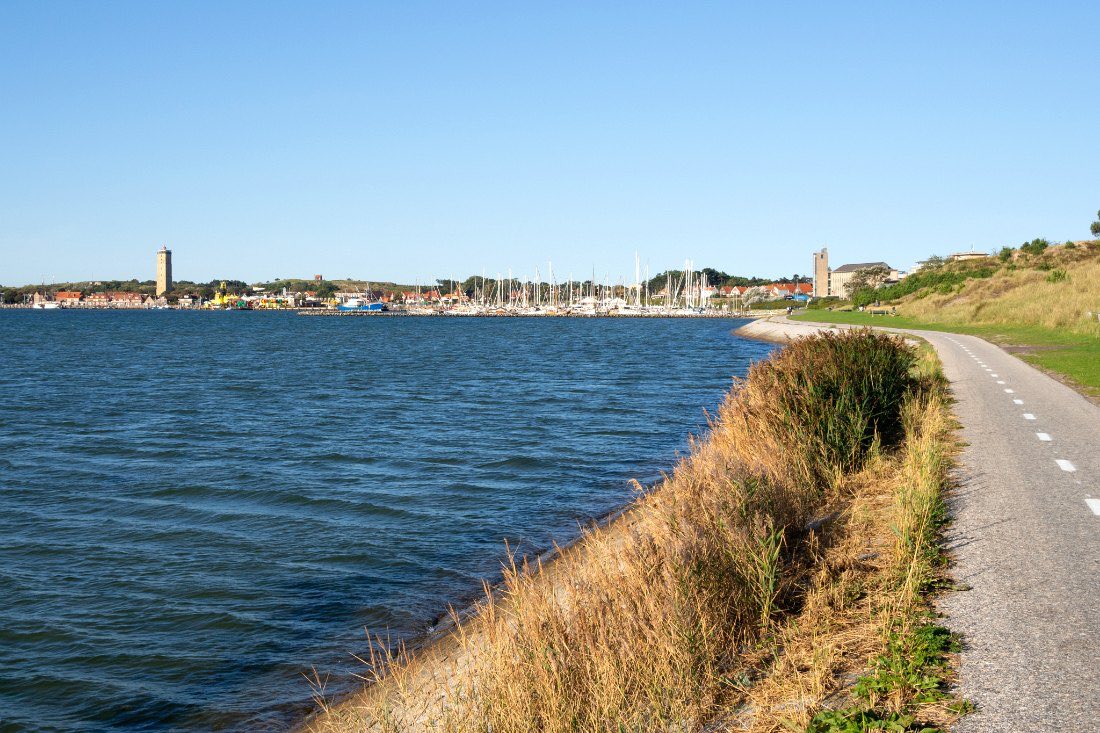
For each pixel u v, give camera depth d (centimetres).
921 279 11631
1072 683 506
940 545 802
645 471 1877
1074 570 718
